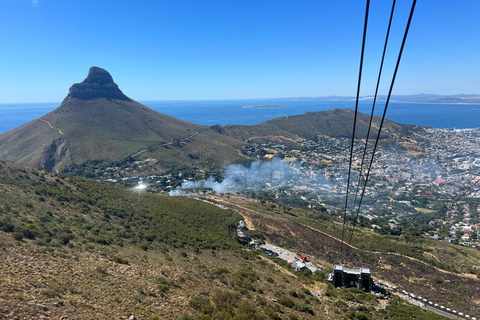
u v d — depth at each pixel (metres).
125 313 15.29
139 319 15.02
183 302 18.73
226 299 20.55
